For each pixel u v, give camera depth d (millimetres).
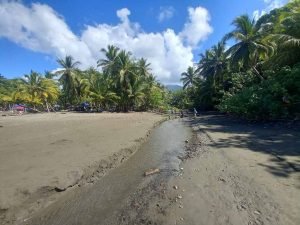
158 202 6691
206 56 50000
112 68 51750
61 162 10383
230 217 5465
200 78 66625
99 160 10883
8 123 26891
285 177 7383
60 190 7855
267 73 23547
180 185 7656
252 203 5949
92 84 54125
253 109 21484
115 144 14508
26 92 60375
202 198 6527
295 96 18859
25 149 12836
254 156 9852
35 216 6426
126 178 9102
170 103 77875
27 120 30828
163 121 33531
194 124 26594
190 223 5445
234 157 9930
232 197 6375
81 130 20219
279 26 24906
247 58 31984
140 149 14289
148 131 21188
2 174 8828
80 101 59625
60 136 17062
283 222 5082
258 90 22031
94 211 6551
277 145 11469
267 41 29984
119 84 51125
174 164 10578
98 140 15695
